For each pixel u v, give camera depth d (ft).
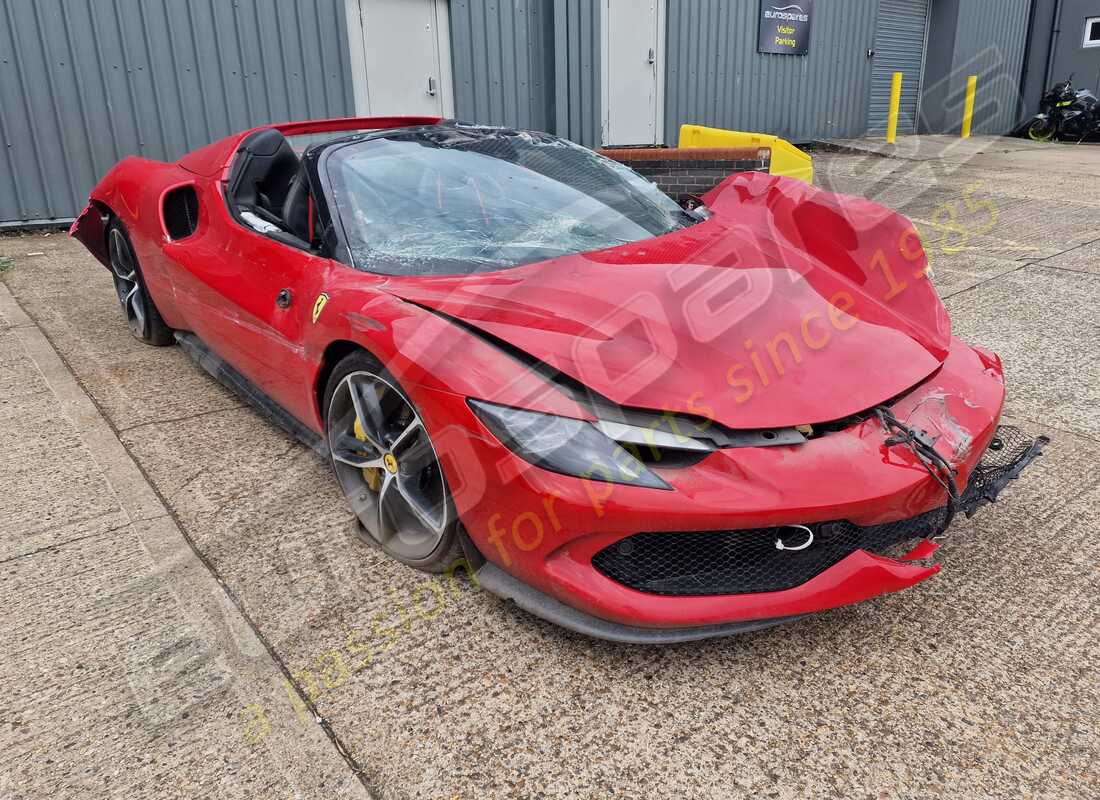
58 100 20.24
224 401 10.06
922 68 48.91
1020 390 10.32
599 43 30.50
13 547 6.96
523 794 4.54
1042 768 4.68
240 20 22.45
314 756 4.82
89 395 10.25
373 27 24.99
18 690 5.35
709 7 33.94
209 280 8.90
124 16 20.67
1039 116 49.42
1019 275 15.78
